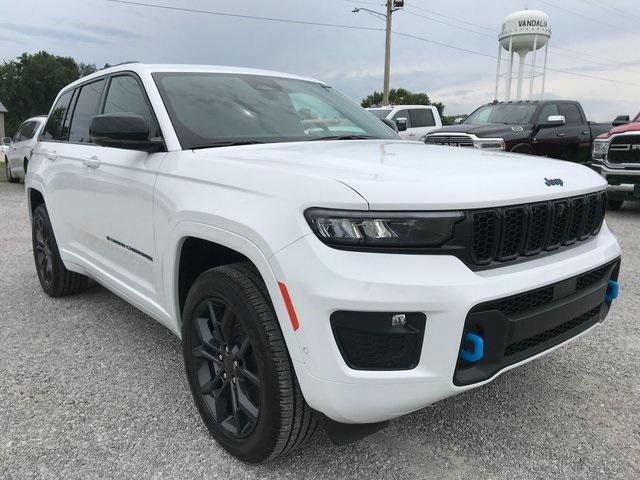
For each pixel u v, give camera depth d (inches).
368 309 72.7
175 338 149.7
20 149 560.1
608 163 355.9
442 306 73.8
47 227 174.6
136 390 120.3
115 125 107.1
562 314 89.7
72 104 170.7
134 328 156.7
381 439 102.3
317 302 74.2
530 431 104.8
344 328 74.5
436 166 89.5
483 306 77.6
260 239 80.7
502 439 102.2
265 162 92.7
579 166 108.6
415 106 565.9
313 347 76.0
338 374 75.2
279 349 82.8
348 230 74.2
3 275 214.2
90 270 149.8
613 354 139.3
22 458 95.7
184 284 109.2
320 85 157.9
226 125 118.4
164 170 108.4
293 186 81.0
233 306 88.3
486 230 79.7
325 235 75.1
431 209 75.4
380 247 74.6
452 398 117.0
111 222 130.9
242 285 86.8
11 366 131.7
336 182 77.4
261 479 90.8
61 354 138.9
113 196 127.6
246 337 88.7
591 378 126.3
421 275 74.0
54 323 160.6
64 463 94.4
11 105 3011.8
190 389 109.9
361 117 149.7
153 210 109.9
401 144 124.4
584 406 114.0
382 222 74.0
